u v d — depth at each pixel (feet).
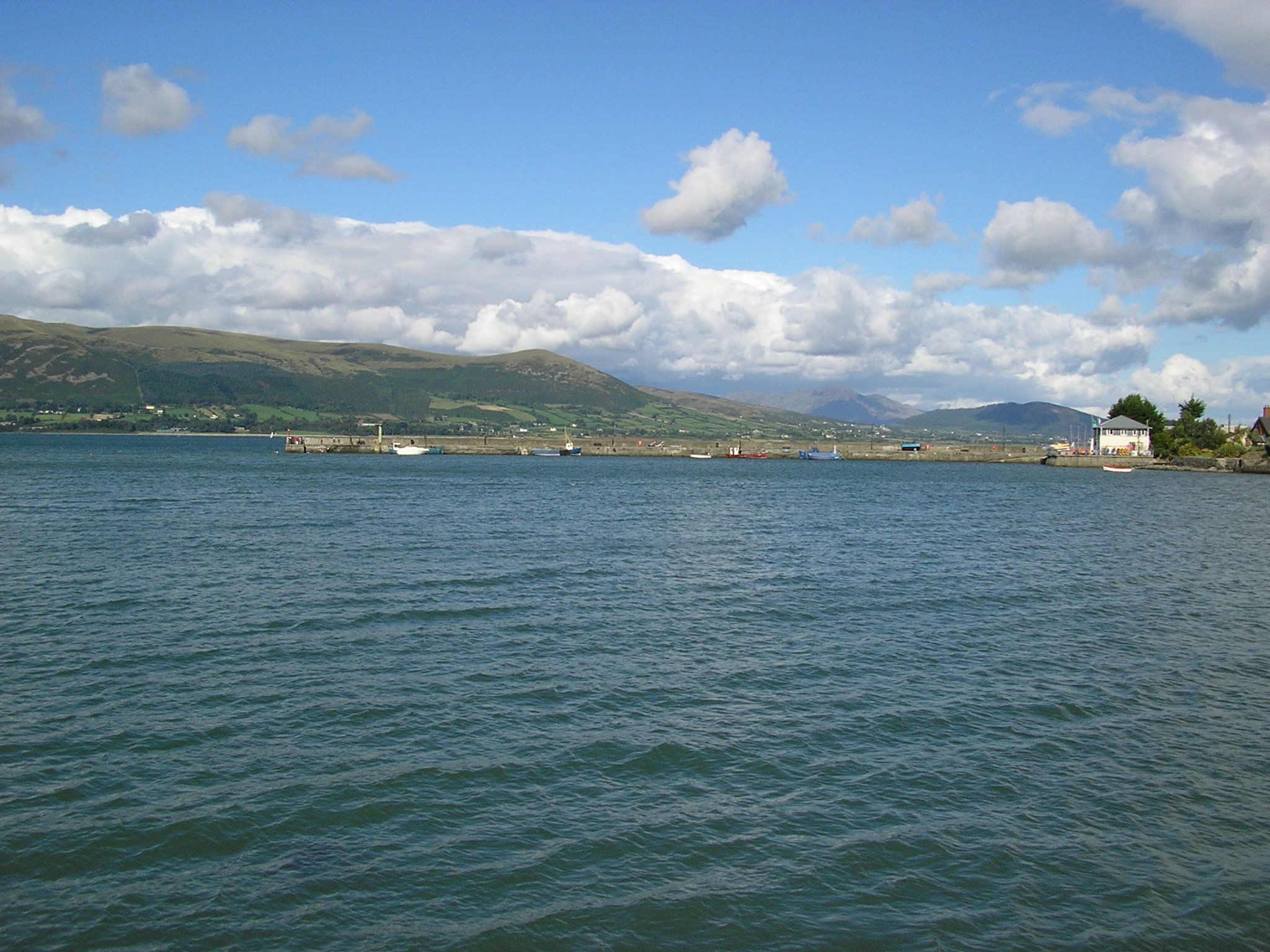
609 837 57.36
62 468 465.47
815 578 146.61
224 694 81.30
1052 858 55.93
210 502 264.93
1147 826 59.98
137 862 53.42
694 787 64.59
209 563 147.74
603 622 111.65
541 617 113.29
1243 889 52.90
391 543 175.32
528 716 77.41
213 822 57.88
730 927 48.75
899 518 254.88
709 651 99.40
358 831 57.41
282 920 48.42
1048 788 65.41
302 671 88.63
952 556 174.70
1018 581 146.61
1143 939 48.39
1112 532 225.15
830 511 275.18
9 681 83.87
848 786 65.21
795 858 55.42
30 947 45.65
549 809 60.80
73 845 54.80
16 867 52.37
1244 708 82.99
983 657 99.14
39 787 62.13
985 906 51.03
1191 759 71.05
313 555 157.17
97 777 63.82
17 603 115.65
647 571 149.28
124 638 99.19
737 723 77.05
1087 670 94.58
